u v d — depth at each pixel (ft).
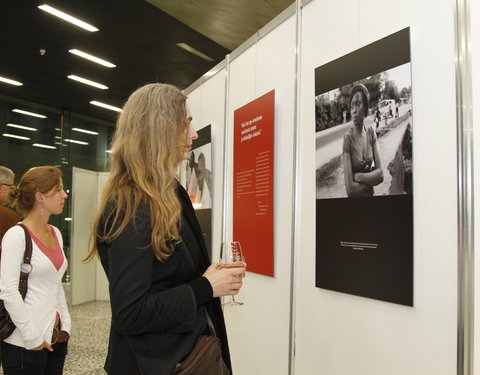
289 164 7.48
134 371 3.10
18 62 19.90
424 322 4.77
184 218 3.60
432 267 4.71
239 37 18.72
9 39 17.53
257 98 8.54
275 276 7.76
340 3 6.32
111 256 2.95
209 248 10.68
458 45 4.50
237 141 9.35
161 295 3.02
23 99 25.09
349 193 5.86
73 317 17.54
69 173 27.12
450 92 4.62
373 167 5.49
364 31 5.83
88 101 25.64
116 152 3.44
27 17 15.72
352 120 5.88
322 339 6.38
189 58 20.15
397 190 5.11
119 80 22.45
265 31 8.46
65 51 18.84
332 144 6.25
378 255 5.32
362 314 5.65
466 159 4.38
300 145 7.15
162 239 3.06
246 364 8.68
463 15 4.48
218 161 10.57
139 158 3.28
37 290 5.72
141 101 3.49
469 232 4.32
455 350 4.42
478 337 4.25
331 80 6.31
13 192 6.08
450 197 4.57
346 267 5.84
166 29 17.28
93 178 21.50
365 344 5.58
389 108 5.29
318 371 6.43
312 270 6.71
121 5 15.16
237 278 3.53
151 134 3.34
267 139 8.09
